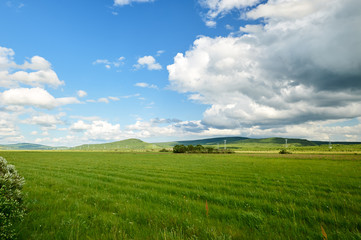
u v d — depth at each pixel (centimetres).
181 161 5825
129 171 3022
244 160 6300
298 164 4488
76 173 2706
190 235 588
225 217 802
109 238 563
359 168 3422
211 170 3197
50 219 737
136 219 757
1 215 577
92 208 914
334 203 1008
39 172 2741
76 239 552
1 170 814
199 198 1209
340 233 591
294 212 844
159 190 1472
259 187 1622
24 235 578
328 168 3447
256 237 582
